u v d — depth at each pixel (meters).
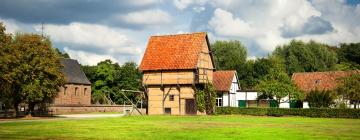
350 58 131.12
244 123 48.28
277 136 31.84
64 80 64.38
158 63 74.31
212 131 36.25
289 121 53.19
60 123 46.47
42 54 61.22
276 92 75.25
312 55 118.25
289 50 122.38
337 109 65.12
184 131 36.22
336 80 79.31
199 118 60.28
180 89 72.56
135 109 74.19
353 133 34.56
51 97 63.22
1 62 56.06
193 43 73.88
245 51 127.25
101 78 114.00
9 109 71.81
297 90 76.62
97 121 51.25
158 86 74.19
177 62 72.88
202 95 71.69
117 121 51.53
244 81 118.00
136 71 116.06
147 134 33.31
